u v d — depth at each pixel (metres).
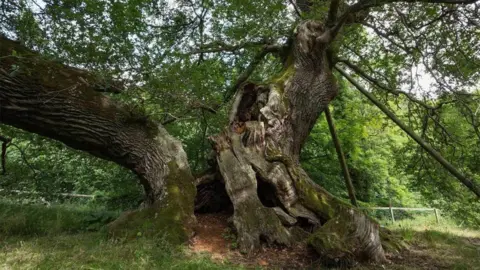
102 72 5.52
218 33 9.49
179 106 6.41
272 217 5.23
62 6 5.95
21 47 5.42
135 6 6.95
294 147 7.15
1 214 6.16
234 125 6.79
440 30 7.49
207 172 6.69
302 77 7.32
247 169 5.79
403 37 7.89
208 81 7.84
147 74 5.66
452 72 7.89
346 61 8.83
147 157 6.04
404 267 4.55
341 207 5.13
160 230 4.95
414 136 8.29
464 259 5.07
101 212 7.54
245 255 4.77
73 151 9.75
